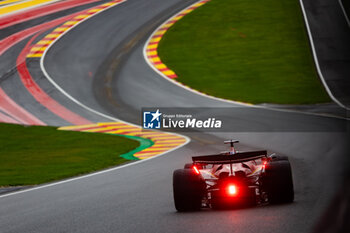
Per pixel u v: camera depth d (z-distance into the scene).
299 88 168.25
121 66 197.00
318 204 29.77
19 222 33.94
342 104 146.25
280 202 31.81
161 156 78.12
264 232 23.39
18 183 59.41
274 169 31.91
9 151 98.06
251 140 91.56
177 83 177.62
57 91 172.50
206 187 32.28
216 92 166.88
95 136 113.69
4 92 172.00
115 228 28.64
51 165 77.06
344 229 4.52
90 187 51.09
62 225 31.12
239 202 33.38
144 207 35.84
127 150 91.88
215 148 84.31
